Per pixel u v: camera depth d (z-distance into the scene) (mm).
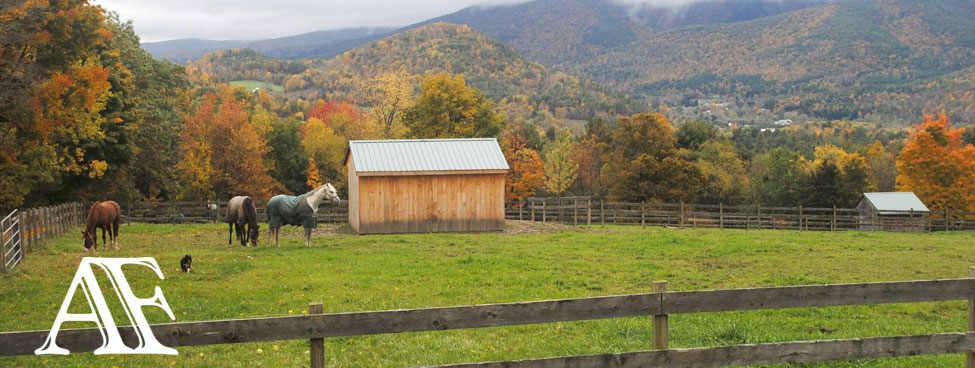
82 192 32469
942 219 38312
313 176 59969
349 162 29484
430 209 26781
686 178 51156
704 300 6590
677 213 34812
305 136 66625
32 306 11094
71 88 24641
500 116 62250
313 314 6016
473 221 27141
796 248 20578
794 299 6738
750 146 108875
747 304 6672
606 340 9141
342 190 63281
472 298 12016
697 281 14188
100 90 25641
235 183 51031
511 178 60812
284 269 15641
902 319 10414
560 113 159375
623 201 52469
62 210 23562
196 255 18031
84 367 7781
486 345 8969
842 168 66562
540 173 61125
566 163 61562
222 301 11742
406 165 26484
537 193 65062
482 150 28109
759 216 35781
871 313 10938
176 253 18391
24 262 15758
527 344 8953
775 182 63625
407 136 58500
